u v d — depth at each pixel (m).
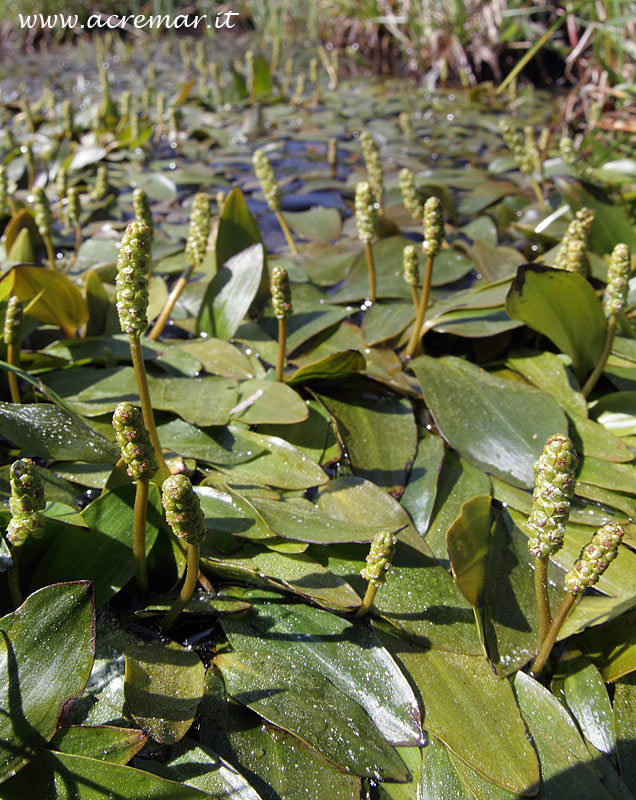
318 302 0.50
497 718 0.27
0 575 0.28
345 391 0.40
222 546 0.31
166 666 0.27
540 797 0.25
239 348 0.44
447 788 0.25
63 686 0.24
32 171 0.70
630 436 0.39
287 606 0.30
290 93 1.24
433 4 1.34
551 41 1.19
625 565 0.32
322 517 0.32
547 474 0.24
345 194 0.74
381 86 1.29
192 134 0.95
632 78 0.88
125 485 0.29
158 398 0.37
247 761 0.25
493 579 0.31
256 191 0.75
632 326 0.46
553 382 0.41
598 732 0.27
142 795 0.23
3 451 0.35
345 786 0.25
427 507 0.35
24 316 0.41
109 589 0.28
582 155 0.76
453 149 0.90
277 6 1.74
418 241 0.60
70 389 0.37
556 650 0.30
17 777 0.23
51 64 1.49
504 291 0.44
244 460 0.35
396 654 0.29
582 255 0.40
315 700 0.27
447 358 0.42
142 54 1.62
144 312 0.27
